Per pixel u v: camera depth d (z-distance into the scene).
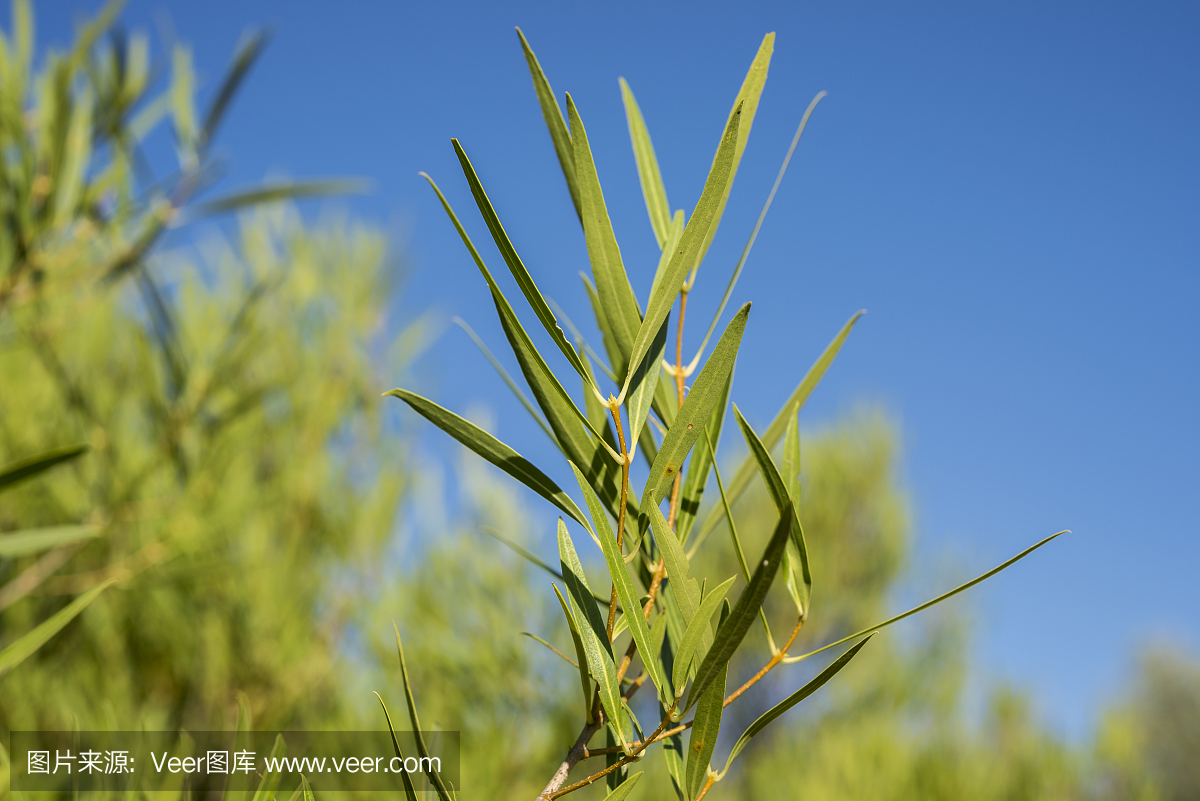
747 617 0.41
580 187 0.45
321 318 2.47
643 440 0.51
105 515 1.30
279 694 2.01
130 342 1.46
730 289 0.49
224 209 0.95
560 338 0.43
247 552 1.97
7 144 0.88
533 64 0.47
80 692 1.67
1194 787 7.81
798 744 4.14
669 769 0.47
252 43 0.93
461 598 2.37
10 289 0.91
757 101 0.47
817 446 5.70
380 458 2.49
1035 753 3.78
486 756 1.90
